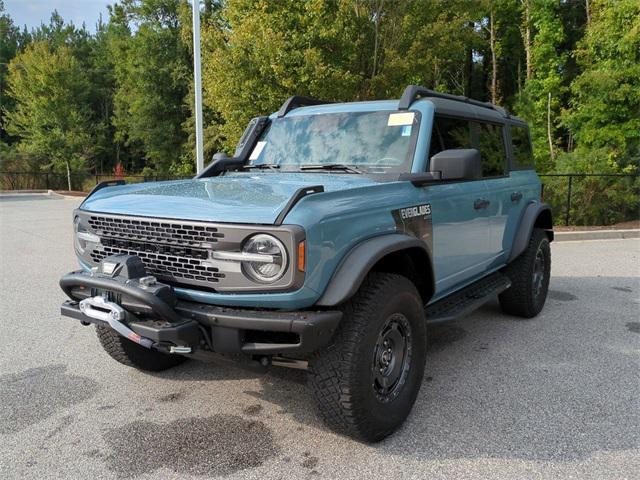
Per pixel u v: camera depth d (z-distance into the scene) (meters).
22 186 31.22
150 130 36.19
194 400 3.87
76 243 3.69
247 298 2.86
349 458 3.09
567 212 13.34
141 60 35.34
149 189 3.74
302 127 4.61
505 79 30.66
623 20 15.90
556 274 8.23
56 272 8.08
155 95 35.62
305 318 2.77
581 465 3.01
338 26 11.46
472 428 3.43
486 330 5.51
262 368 3.09
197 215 2.97
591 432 3.38
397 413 3.30
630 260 9.37
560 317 5.98
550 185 13.66
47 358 4.65
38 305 6.29
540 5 21.88
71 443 3.26
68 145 31.69
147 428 3.45
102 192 3.91
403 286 3.30
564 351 4.87
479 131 4.93
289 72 11.31
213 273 2.93
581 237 11.87
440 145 4.18
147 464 3.04
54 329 5.42
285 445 3.24
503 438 3.31
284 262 2.73
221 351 2.94
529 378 4.24
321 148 4.37
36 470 2.97
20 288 7.10
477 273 4.84
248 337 3.00
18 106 35.78
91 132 36.75
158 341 2.85
